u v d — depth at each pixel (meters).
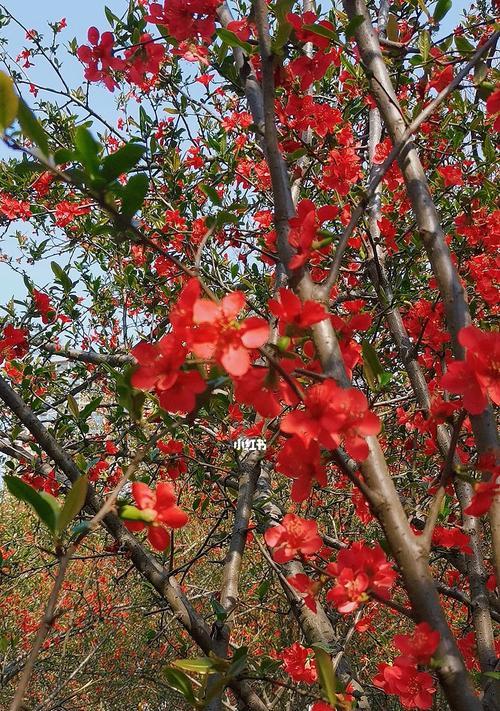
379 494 0.98
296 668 2.05
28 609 7.29
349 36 1.48
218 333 0.91
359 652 5.18
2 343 3.13
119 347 4.88
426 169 3.55
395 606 1.00
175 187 4.19
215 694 1.11
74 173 0.93
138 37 2.25
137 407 1.18
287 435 1.50
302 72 1.72
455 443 1.06
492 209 3.10
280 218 1.17
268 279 3.44
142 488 1.02
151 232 3.73
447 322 1.35
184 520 1.00
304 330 1.06
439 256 1.37
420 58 1.82
